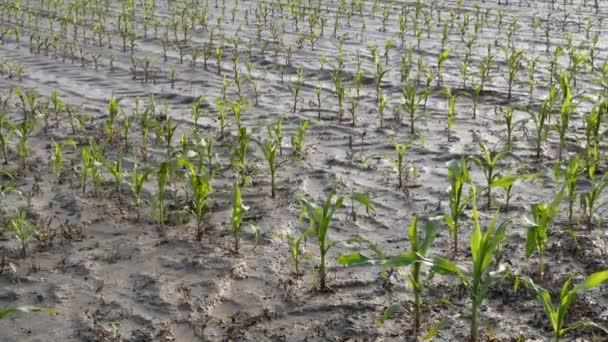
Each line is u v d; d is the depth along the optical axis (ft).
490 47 35.06
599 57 35.14
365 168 20.44
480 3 53.83
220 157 21.61
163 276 14.34
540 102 27.48
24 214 15.47
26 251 15.46
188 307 13.19
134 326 12.63
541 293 10.93
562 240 15.28
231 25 46.01
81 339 12.21
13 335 12.35
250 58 36.50
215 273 14.40
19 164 21.07
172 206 17.44
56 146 19.56
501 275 11.48
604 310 12.50
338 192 18.66
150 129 24.54
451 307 12.84
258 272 14.44
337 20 43.93
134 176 18.29
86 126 25.13
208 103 28.22
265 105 27.94
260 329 12.47
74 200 18.08
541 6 51.72
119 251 15.40
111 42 41.22
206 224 16.76
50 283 14.12
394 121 25.38
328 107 27.53
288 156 21.68
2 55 37.70
